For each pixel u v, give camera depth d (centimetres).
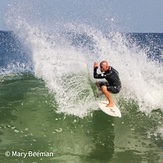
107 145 2561
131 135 2766
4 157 2270
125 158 2319
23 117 3169
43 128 2891
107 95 3375
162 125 2997
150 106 3497
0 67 6556
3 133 2736
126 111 3372
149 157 2339
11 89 4328
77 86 3984
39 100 3719
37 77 5247
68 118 3144
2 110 3375
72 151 2430
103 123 3045
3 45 12538
